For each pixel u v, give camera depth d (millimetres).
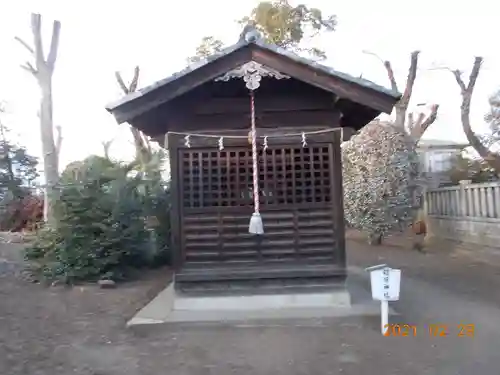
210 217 7461
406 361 5535
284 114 7520
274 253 7418
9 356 5883
